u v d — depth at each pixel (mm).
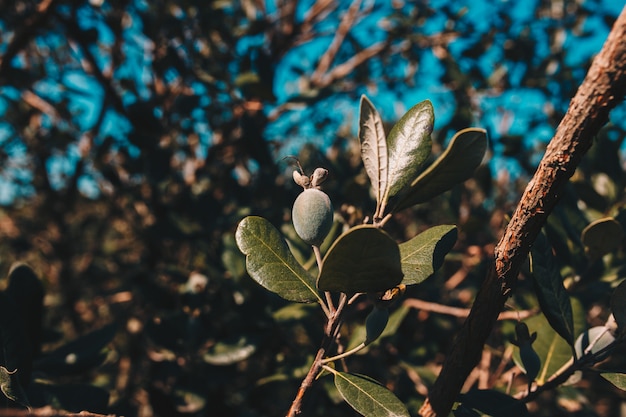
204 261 701
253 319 608
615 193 525
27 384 358
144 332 621
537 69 847
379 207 295
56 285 1314
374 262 259
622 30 247
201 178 922
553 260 345
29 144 1184
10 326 355
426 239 312
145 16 866
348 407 642
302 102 798
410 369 590
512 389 538
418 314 752
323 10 1091
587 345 338
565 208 465
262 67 770
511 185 929
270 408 708
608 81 251
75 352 454
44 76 941
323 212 282
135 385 805
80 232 1337
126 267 1089
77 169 1131
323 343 301
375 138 301
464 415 326
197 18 863
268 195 775
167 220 744
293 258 313
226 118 971
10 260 1428
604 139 526
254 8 1039
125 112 824
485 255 719
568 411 587
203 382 632
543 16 967
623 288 316
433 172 285
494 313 303
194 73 833
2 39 1040
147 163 826
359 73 1076
